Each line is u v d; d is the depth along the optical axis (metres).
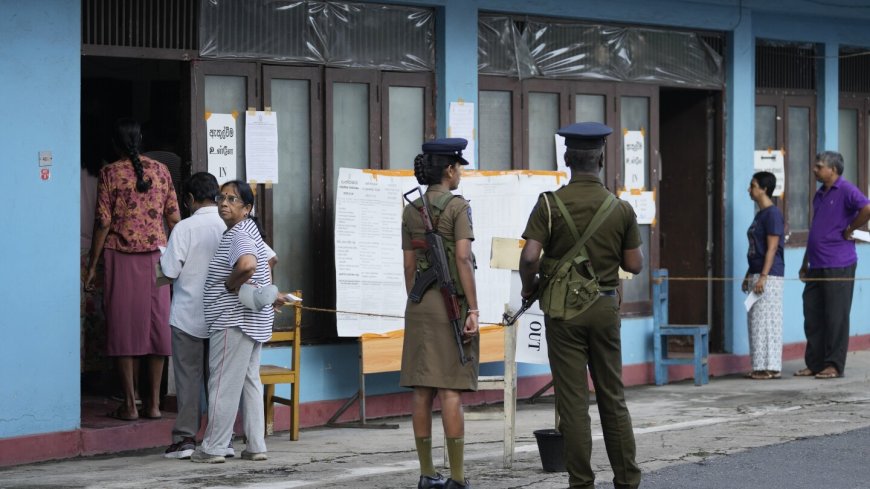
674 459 18.33
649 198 27.64
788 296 31.11
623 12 26.80
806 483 16.80
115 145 20.45
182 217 22.03
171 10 20.78
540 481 16.64
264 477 17.08
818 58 31.86
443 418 15.79
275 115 21.97
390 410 23.25
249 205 18.39
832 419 22.33
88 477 17.20
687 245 29.56
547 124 26.05
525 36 25.50
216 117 21.33
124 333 20.05
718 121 29.17
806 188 31.84
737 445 19.55
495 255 19.09
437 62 24.06
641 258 15.38
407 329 16.02
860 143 33.66
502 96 25.25
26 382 18.77
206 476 17.17
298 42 22.30
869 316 33.62
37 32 18.83
